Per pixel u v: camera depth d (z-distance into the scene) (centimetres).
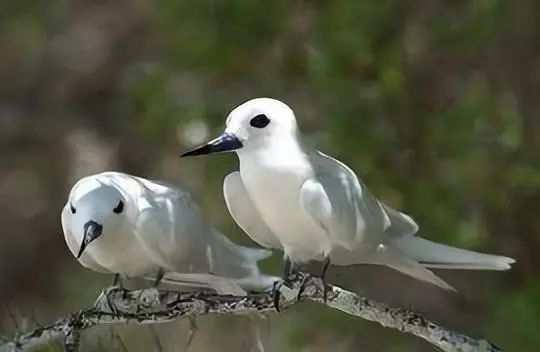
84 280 1599
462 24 1356
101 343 987
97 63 1748
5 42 1802
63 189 1706
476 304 1399
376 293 1417
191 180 1494
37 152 1745
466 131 1325
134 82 1494
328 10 1377
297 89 1412
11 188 1727
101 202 914
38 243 1700
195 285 980
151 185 956
